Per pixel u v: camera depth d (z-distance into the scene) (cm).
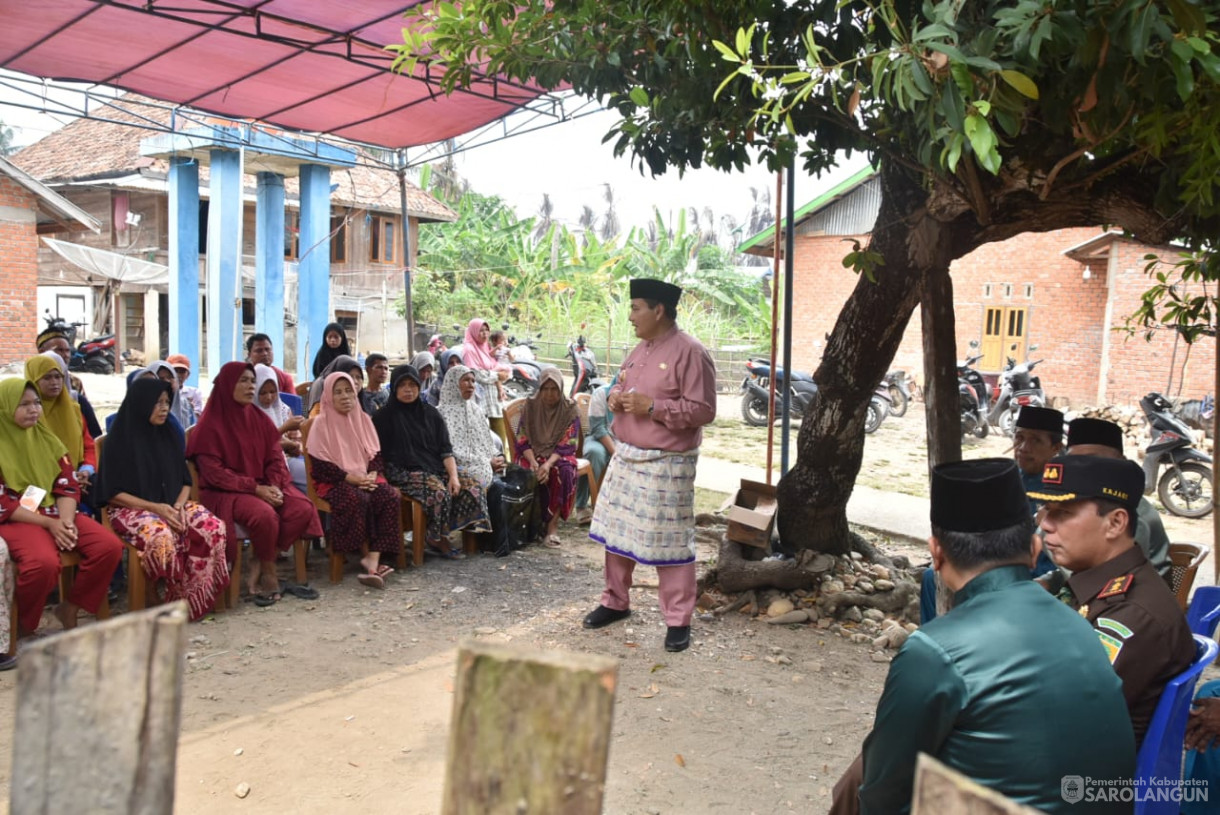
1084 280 1703
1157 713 200
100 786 72
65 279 2177
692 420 432
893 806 168
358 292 2295
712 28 325
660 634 470
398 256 2386
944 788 72
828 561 501
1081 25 207
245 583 533
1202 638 225
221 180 1302
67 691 72
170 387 467
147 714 72
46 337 584
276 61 805
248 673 400
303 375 1434
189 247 1344
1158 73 228
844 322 480
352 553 585
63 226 1609
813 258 1953
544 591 542
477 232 2628
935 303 433
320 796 299
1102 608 216
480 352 1042
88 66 830
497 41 383
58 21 707
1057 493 225
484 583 553
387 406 595
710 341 2378
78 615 462
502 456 684
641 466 446
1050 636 162
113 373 1866
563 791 69
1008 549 173
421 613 493
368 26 715
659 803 302
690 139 421
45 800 72
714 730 360
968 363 1360
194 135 1060
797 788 316
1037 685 156
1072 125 266
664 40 381
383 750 333
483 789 71
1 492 413
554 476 651
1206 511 832
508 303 2511
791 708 384
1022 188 347
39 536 412
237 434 494
